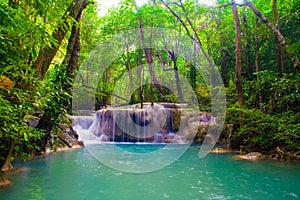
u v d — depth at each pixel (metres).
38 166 5.28
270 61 10.17
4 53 2.29
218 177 4.64
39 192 3.65
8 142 4.08
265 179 4.56
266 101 9.15
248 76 10.77
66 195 3.54
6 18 2.14
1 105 2.42
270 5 10.63
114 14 11.75
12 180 4.23
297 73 7.46
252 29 11.12
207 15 13.47
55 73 5.00
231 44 12.34
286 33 9.58
